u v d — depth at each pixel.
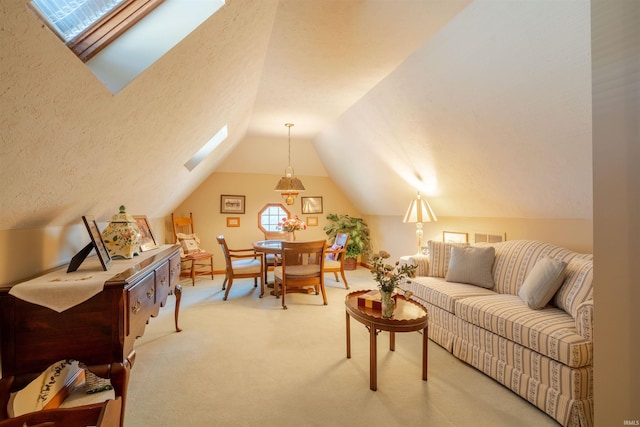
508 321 1.91
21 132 0.94
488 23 1.85
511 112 2.23
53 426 0.92
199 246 5.51
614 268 0.74
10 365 1.25
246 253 5.84
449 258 3.10
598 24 0.78
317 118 4.13
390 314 1.99
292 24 2.03
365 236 6.22
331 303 3.78
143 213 3.34
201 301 3.84
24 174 1.12
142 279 1.57
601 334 0.76
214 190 5.70
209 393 1.87
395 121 3.32
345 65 2.62
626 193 0.72
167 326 2.99
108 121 1.33
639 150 0.70
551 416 1.64
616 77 0.74
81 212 1.85
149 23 1.28
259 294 4.17
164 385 1.96
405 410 1.71
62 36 1.06
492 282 2.70
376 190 5.09
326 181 6.41
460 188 3.43
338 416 1.66
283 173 6.08
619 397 0.73
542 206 2.75
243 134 4.68
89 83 1.03
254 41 1.99
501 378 1.96
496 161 2.72
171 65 1.39
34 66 0.80
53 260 1.70
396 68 2.66
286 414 1.68
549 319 1.84
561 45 1.68
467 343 2.25
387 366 2.21
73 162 1.34
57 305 1.26
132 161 1.91
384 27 2.06
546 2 1.57
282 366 2.21
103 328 1.31
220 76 1.99
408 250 4.93
